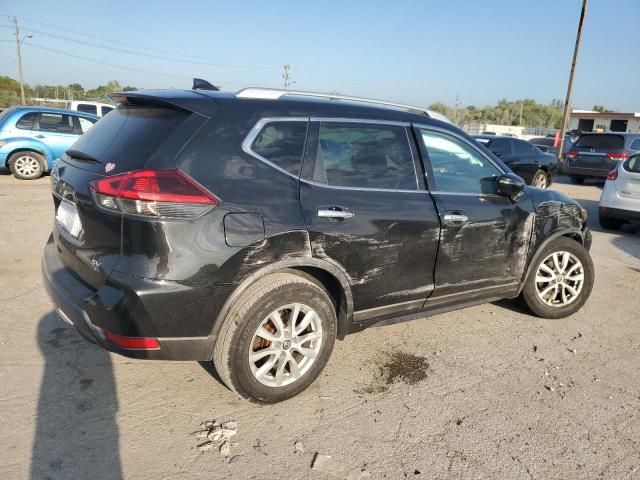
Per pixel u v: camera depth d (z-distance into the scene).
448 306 3.83
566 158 16.02
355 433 2.87
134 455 2.60
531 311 4.54
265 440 2.77
